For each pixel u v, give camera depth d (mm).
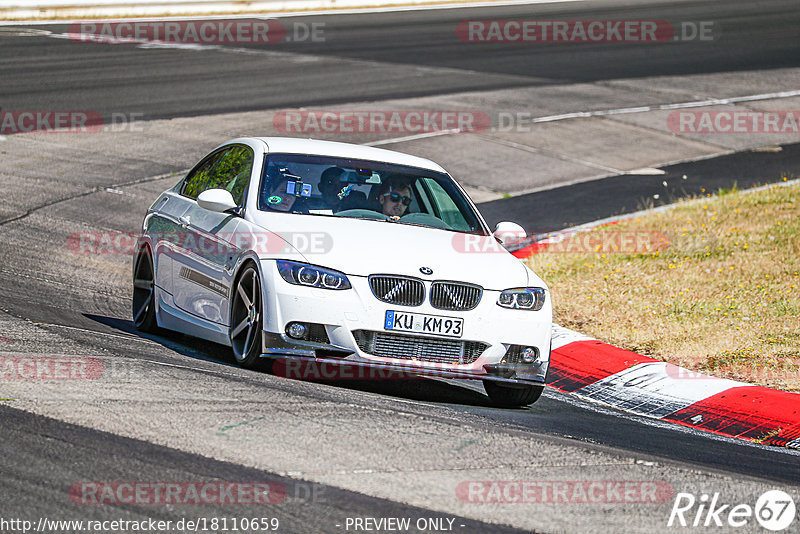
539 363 26594
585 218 53875
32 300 32562
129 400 21125
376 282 25312
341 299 24969
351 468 18422
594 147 70312
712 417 28156
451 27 121625
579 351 32938
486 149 67562
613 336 34938
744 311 36906
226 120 69562
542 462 20188
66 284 36500
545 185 61062
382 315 25078
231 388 23000
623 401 29578
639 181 62781
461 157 65312
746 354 32844
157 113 70438
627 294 39375
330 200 28547
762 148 72188
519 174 62938
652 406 29094
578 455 21000
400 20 126875
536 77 91812
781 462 23906
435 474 18625
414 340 25375
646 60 102875
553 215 54406
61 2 113312
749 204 54531
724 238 47219
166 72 85062
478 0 146625
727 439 26141
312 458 18734
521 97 83250
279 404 22000
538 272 43125
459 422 22719
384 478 18109
